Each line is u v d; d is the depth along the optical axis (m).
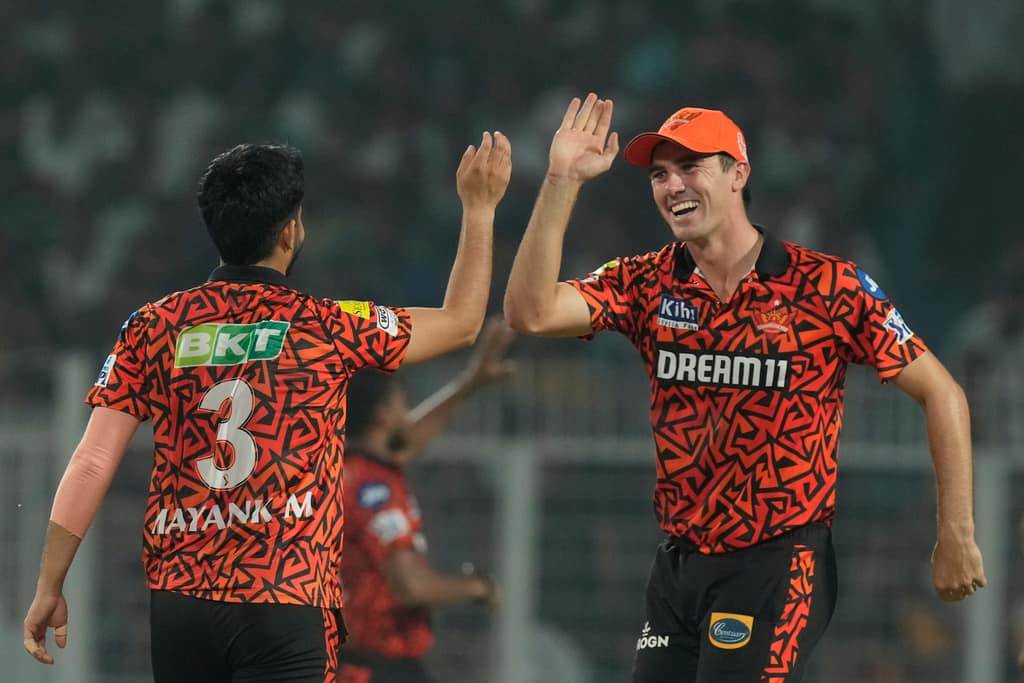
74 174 48.84
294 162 14.30
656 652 15.54
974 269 47.97
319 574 13.74
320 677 13.70
